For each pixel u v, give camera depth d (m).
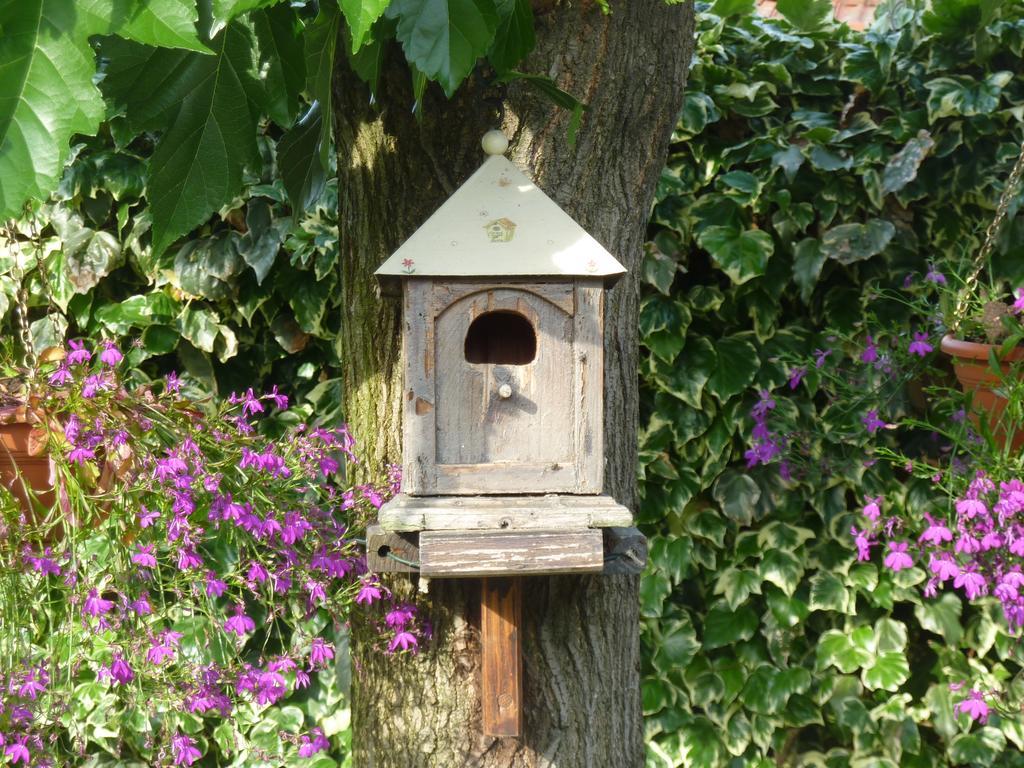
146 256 2.91
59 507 1.79
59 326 2.23
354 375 2.02
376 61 1.63
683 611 3.07
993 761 2.92
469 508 1.59
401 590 1.93
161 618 1.96
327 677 2.95
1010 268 2.94
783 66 2.99
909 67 3.00
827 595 3.00
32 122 1.00
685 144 2.99
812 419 2.98
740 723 3.04
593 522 1.57
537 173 1.85
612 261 1.63
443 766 1.93
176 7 1.01
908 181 2.86
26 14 1.00
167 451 1.75
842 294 3.01
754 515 2.97
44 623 1.93
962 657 3.02
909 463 2.41
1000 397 2.29
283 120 1.61
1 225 1.04
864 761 3.03
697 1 3.19
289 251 2.95
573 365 1.65
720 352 2.98
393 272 1.58
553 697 1.94
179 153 1.57
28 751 1.80
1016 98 2.94
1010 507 2.11
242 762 2.85
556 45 1.82
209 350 2.93
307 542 1.94
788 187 2.99
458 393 1.64
